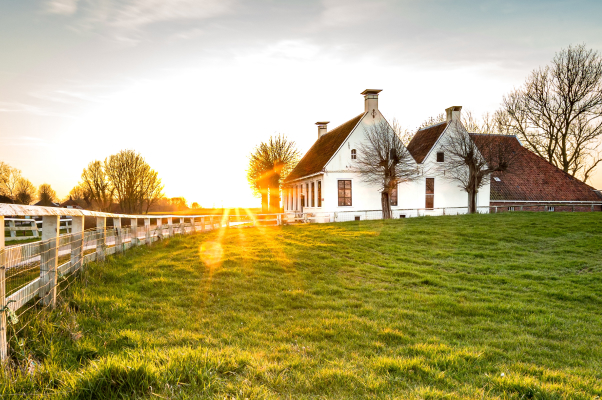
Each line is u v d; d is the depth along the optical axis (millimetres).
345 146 33594
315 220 33500
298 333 6848
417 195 34688
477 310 9219
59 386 3873
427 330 7617
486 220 26906
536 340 7418
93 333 5719
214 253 14234
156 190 66562
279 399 4184
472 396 4496
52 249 6180
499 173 39062
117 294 7961
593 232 21750
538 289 11875
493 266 15000
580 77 44594
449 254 17016
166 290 8898
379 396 4418
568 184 39562
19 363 4227
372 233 21719
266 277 11211
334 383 4734
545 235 21250
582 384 5129
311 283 11117
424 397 4344
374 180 32531
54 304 6254
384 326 7535
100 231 10242
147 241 15375
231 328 6906
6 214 4012
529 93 48844
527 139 50281
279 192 56938
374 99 34156
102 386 3932
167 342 5754
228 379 4504
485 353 6309
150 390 3945
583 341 7555
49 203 88125
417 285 11883
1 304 4059
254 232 24453
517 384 4828
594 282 12797
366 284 11469
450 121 35656
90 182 70312
